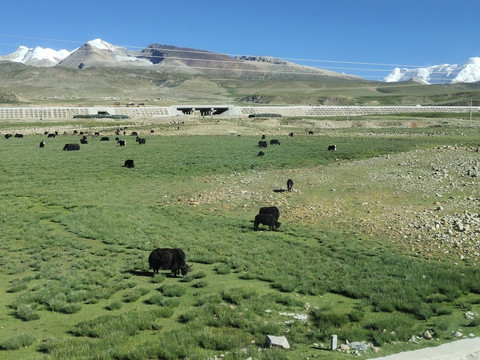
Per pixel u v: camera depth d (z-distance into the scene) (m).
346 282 17.88
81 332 12.77
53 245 24.27
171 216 32.91
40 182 45.81
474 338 12.34
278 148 74.69
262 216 28.66
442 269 19.67
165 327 13.37
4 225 28.45
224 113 195.12
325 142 82.75
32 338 12.17
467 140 75.62
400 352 11.49
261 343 12.10
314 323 13.73
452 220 27.33
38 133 107.94
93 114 169.62
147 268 20.08
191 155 66.44
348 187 40.03
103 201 37.75
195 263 21.45
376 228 27.81
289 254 22.78
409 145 70.94
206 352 11.45
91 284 17.69
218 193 40.50
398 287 17.12
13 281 18.02
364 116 169.75
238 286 17.56
